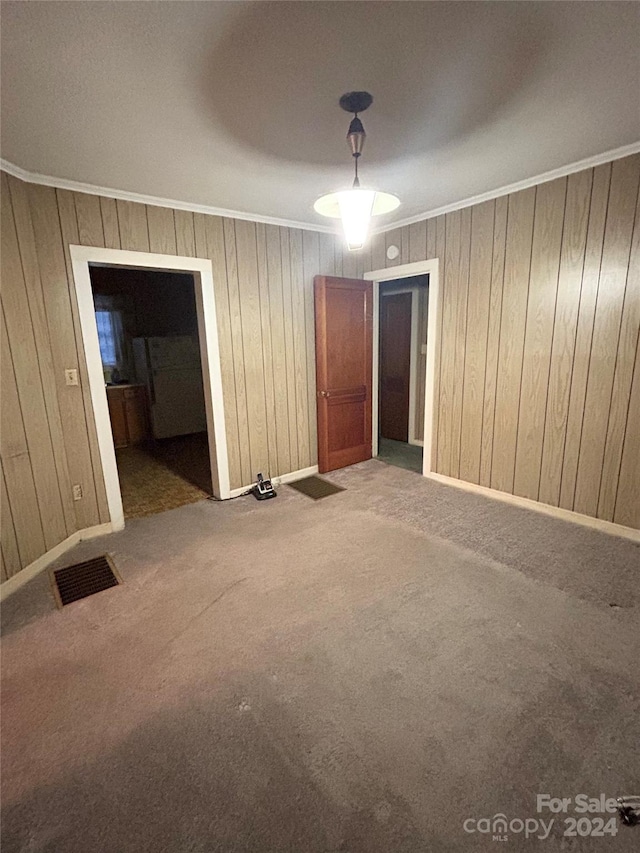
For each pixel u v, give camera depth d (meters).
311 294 4.00
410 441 5.46
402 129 2.12
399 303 5.35
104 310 5.77
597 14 1.37
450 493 3.65
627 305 2.60
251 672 1.77
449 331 3.61
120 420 5.60
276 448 3.97
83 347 2.84
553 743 1.43
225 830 1.21
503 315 3.22
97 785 1.34
